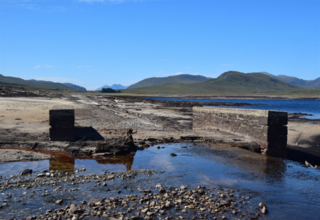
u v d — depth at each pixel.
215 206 6.47
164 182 8.04
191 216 5.94
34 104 33.38
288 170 9.67
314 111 48.69
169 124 22.22
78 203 6.32
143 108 42.56
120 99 75.31
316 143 15.82
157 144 13.63
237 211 6.30
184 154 11.62
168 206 6.28
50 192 6.93
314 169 10.00
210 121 18.67
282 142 12.20
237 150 12.55
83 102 47.69
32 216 5.48
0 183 7.41
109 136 14.21
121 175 8.52
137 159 10.68
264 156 11.70
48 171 8.68
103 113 27.91
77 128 16.27
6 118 18.73
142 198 6.68
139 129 17.58
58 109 12.48
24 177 8.01
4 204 6.05
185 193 7.18
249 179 8.59
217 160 10.73
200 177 8.64
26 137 12.80
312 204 6.87
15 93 58.97
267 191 7.65
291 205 6.77
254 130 13.21
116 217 5.68
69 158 10.44
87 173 8.70
